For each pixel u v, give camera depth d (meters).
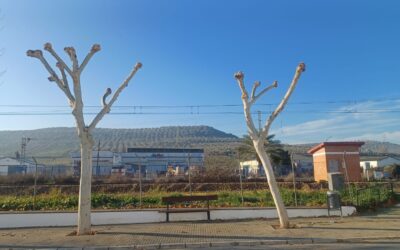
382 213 19.97
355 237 13.42
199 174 45.22
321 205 20.33
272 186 15.78
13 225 17.58
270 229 15.19
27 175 44.78
